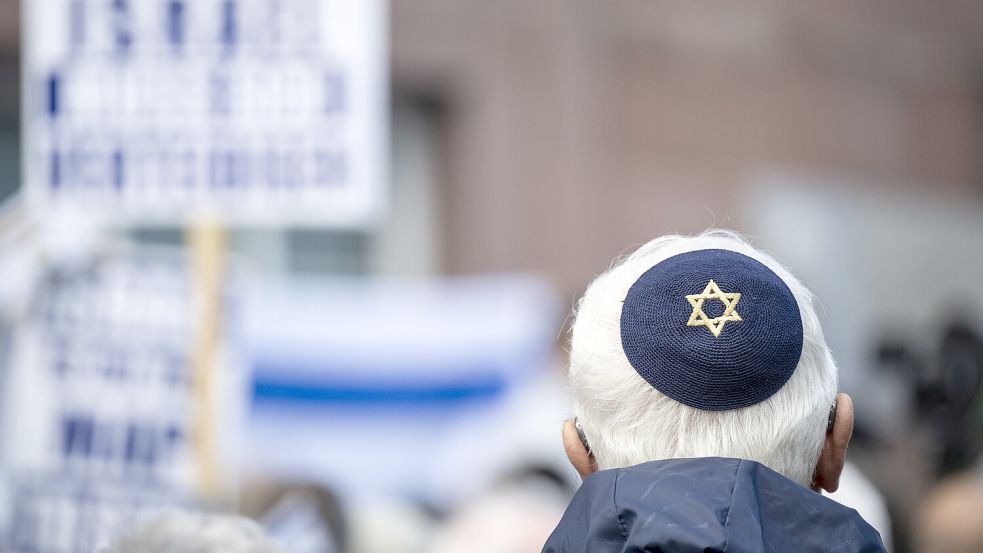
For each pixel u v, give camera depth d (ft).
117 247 16.92
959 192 40.01
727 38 35.12
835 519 5.97
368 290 30.53
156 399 16.67
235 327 17.17
